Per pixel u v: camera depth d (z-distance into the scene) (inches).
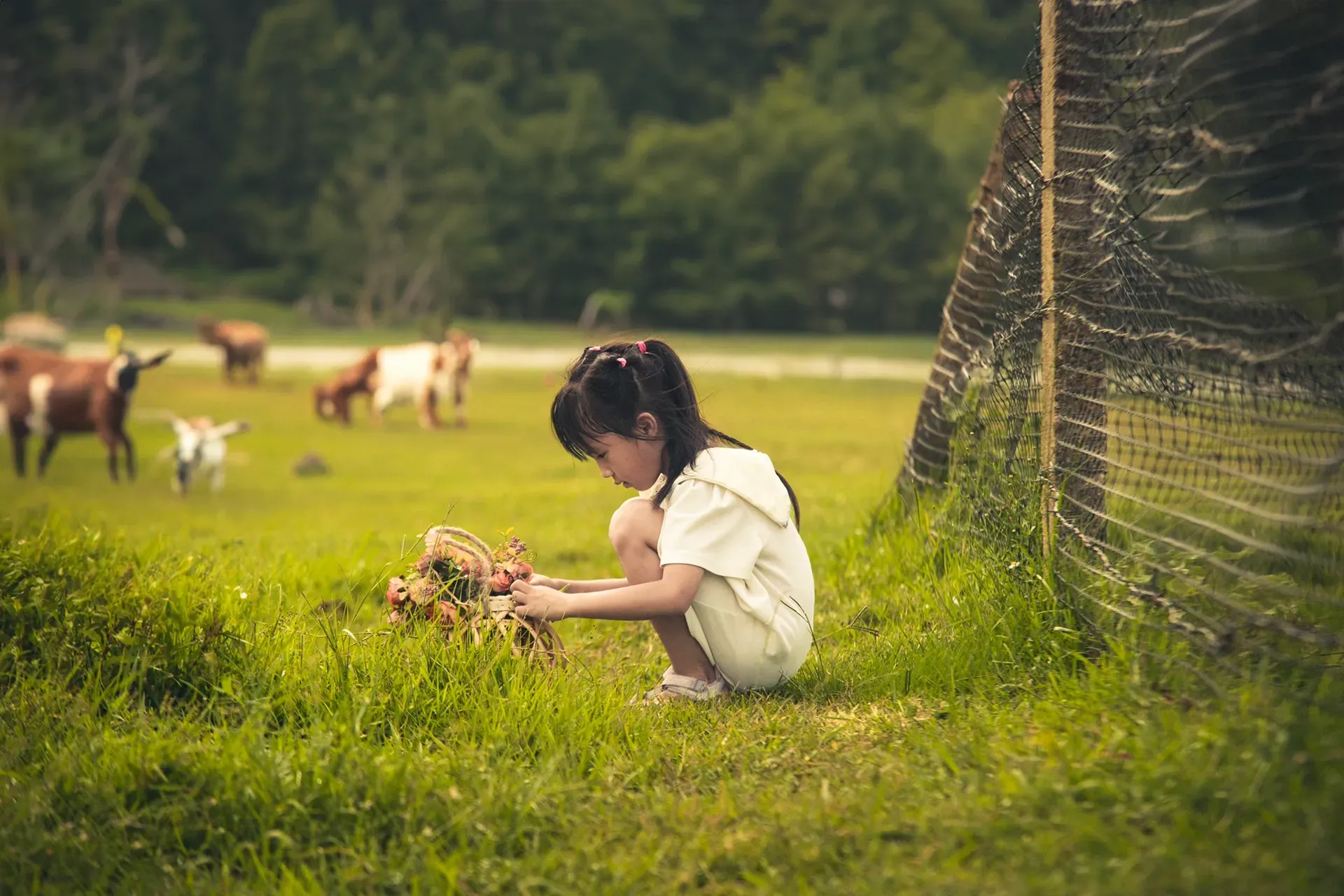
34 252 2363.4
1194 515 159.6
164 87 2994.6
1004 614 133.5
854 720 117.6
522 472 547.5
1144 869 78.7
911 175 2672.2
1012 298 156.2
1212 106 113.5
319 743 105.6
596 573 243.9
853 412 847.7
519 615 132.3
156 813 99.3
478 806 98.7
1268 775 86.6
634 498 132.5
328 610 172.9
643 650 164.4
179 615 135.3
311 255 2763.3
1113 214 130.0
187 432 486.3
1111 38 132.9
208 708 120.8
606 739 117.3
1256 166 108.4
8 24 2994.6
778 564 131.3
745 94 3501.5
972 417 177.3
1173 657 111.9
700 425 131.3
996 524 149.4
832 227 2605.8
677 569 124.6
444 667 126.3
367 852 94.3
